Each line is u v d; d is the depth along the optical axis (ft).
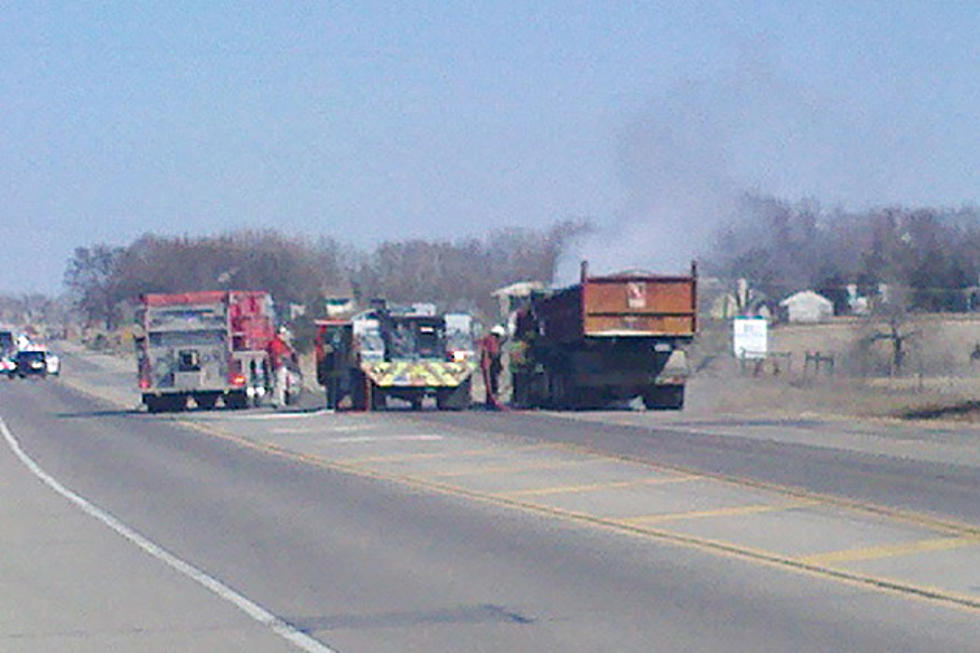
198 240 456.86
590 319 154.92
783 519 70.08
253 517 75.36
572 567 57.57
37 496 88.94
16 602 52.21
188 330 181.68
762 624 45.91
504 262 450.71
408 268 465.47
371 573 56.95
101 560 61.93
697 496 80.07
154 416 175.11
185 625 47.26
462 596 51.62
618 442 116.37
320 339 182.29
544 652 42.37
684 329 156.04
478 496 82.28
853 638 43.57
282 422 152.15
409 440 123.85
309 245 461.37
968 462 97.30
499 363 179.32
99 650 43.70
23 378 362.74
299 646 43.65
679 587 52.80
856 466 94.73
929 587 51.67
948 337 268.82
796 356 261.44
